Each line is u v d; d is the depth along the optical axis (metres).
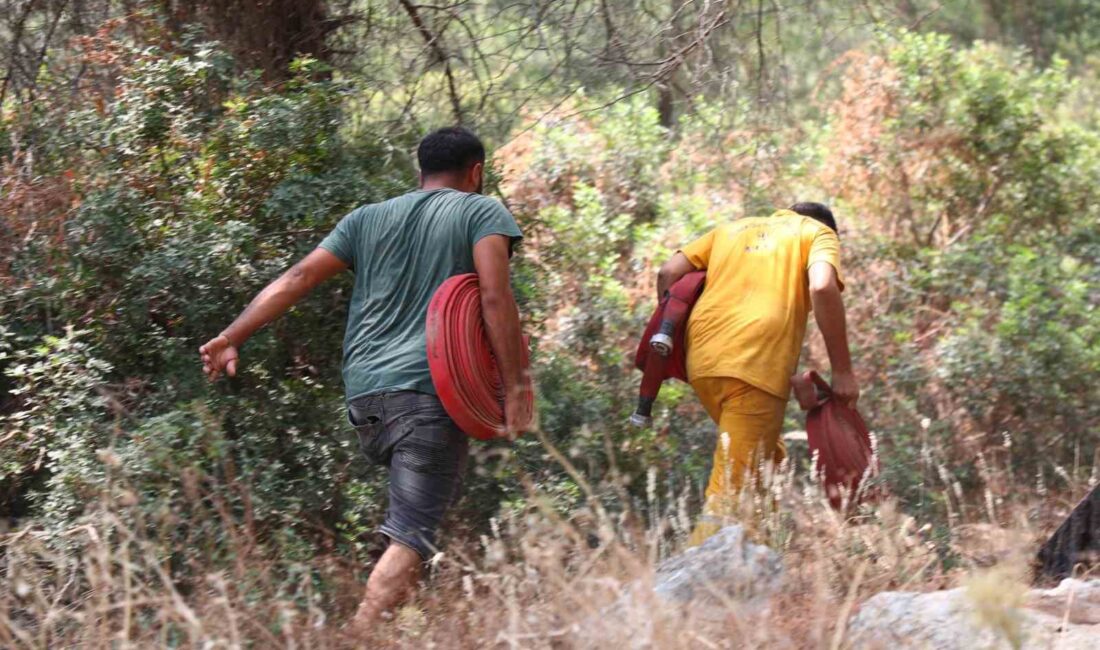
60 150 7.73
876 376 11.21
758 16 9.97
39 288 7.13
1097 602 4.91
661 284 8.05
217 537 5.79
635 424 8.00
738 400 7.46
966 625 4.48
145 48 8.70
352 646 4.99
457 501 6.55
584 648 4.28
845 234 13.27
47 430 6.45
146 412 6.99
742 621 4.45
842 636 4.60
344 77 9.93
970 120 13.86
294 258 7.66
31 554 5.46
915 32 14.51
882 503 6.46
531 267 9.43
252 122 7.81
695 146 11.91
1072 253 13.57
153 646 4.62
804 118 14.10
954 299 12.09
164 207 7.60
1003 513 7.41
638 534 5.75
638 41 9.23
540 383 8.59
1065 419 10.08
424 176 6.42
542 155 13.19
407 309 6.00
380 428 5.95
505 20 9.97
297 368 7.66
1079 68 21.89
